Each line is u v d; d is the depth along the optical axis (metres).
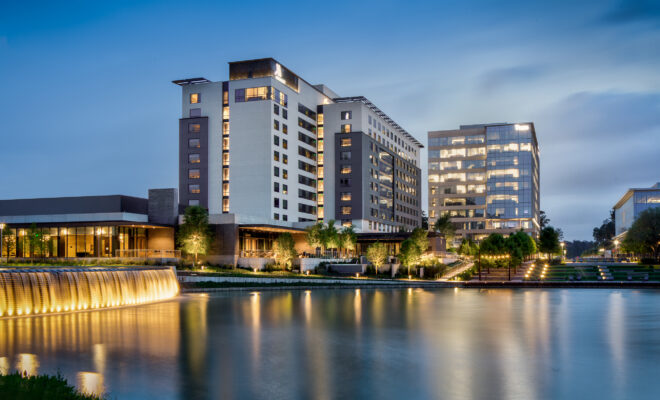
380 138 144.50
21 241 74.56
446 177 191.62
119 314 39.84
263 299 54.06
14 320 35.41
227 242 80.06
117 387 19.70
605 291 70.94
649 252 115.75
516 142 181.50
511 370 22.88
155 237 80.12
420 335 31.77
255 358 24.91
